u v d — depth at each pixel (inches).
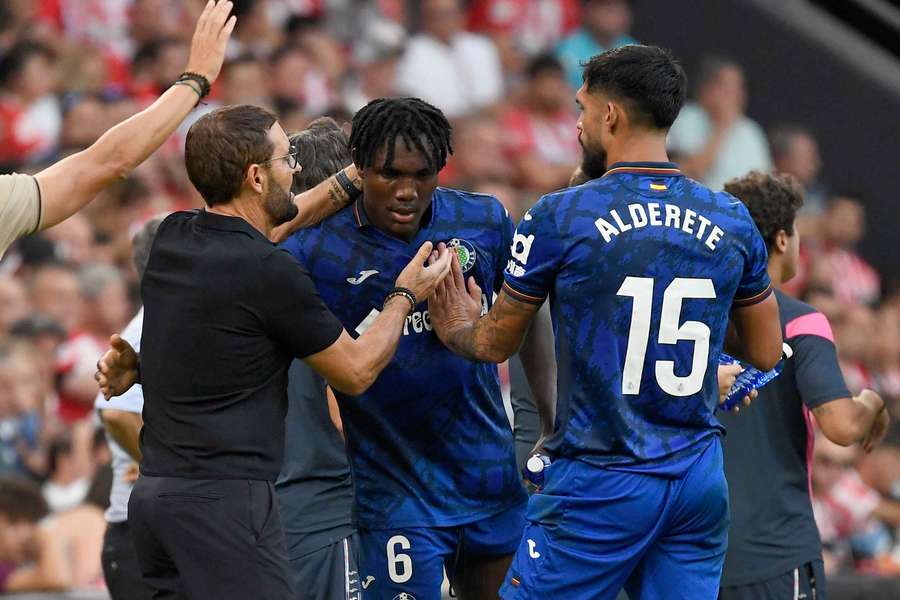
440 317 516.7
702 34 1579.7
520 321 486.3
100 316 1101.7
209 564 473.1
